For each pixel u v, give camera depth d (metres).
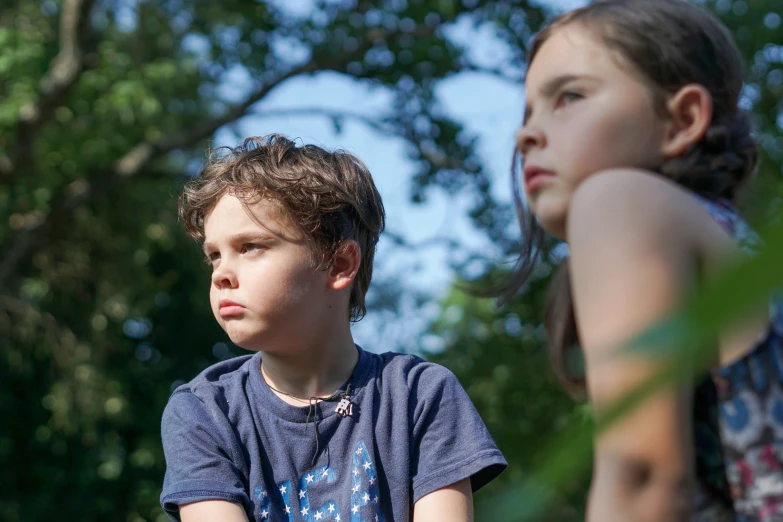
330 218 1.81
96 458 14.82
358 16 11.70
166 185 12.56
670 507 0.82
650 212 0.90
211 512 1.64
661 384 0.24
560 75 1.03
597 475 0.85
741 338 0.95
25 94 11.03
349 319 1.90
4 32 11.31
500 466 1.75
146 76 11.49
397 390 1.78
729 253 0.91
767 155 8.62
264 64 11.62
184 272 16.14
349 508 1.68
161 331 16.44
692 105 1.01
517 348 11.86
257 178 1.75
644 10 1.03
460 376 12.15
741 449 0.95
